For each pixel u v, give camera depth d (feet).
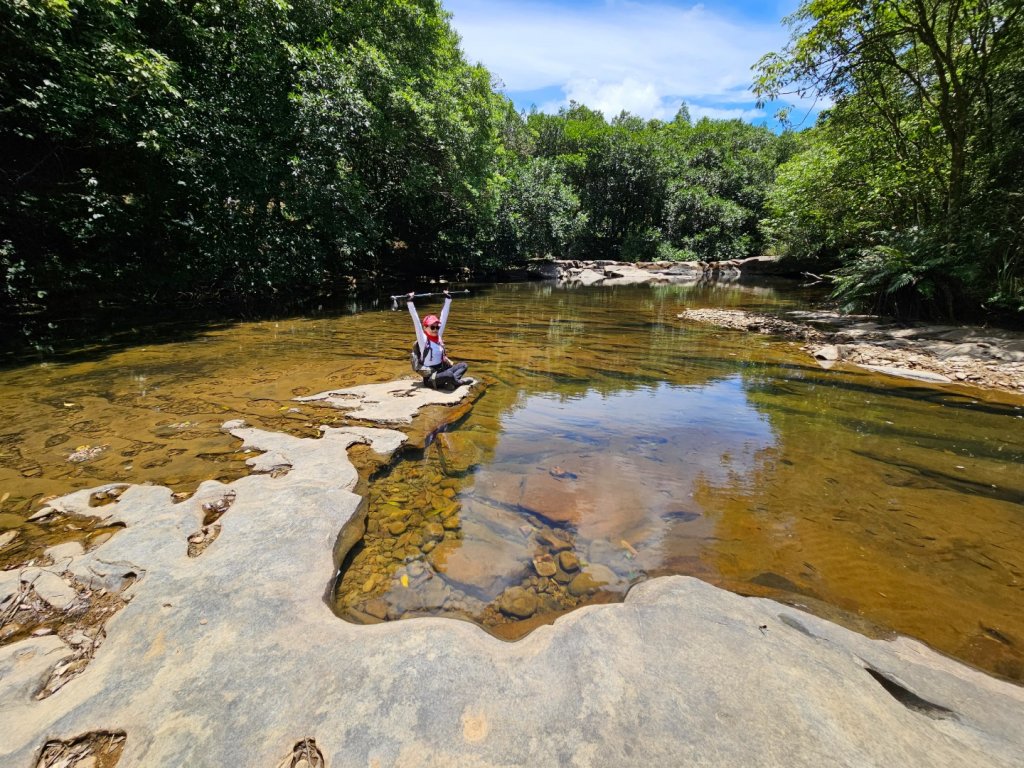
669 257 106.63
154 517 10.13
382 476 13.12
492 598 8.52
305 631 7.07
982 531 10.67
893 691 6.18
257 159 40.75
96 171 35.63
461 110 57.62
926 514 11.37
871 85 37.86
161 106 33.42
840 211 48.11
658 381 22.85
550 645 6.86
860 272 39.14
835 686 6.07
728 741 5.28
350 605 8.25
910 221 41.78
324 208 44.98
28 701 5.93
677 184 111.04
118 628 7.07
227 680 6.17
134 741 5.39
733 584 8.84
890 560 9.60
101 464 12.95
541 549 9.99
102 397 18.69
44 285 34.14
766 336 33.86
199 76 38.70
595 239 115.24
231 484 11.68
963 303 33.01
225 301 45.50
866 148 41.42
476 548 10.00
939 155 36.17
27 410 17.19
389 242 73.97
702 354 28.48
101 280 37.19
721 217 110.01
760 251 115.55
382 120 48.03
